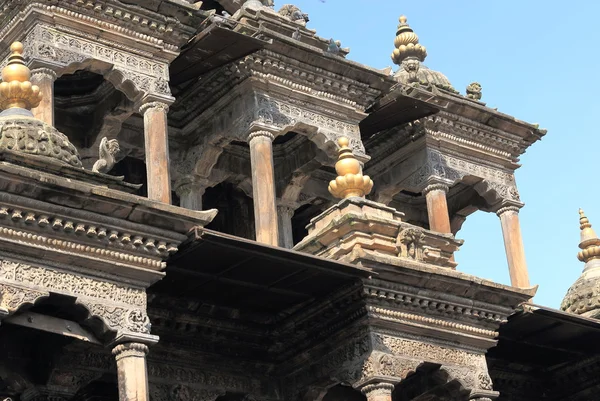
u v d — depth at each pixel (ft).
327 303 73.77
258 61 90.22
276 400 78.48
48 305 60.44
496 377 93.86
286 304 75.46
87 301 59.93
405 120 99.86
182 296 73.26
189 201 93.35
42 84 78.48
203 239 64.64
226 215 100.58
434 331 75.20
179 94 93.20
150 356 74.18
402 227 75.97
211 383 76.48
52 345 68.74
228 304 75.00
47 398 68.64
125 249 61.82
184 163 94.17
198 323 75.25
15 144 60.90
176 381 75.00
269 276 70.95
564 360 93.91
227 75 90.74
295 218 106.83
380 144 105.70
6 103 64.75
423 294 74.23
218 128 92.43
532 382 96.07
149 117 83.20
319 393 76.69
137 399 59.77
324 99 94.07
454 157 105.50
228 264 68.69
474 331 77.20
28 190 57.88
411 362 73.36
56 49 79.87
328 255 74.69
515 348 90.02
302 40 97.71
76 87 89.45
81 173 61.36
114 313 60.70
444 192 103.19
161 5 83.87
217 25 82.69
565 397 96.02
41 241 59.00
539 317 83.30
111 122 88.53
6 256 58.18
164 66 84.94
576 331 86.74
